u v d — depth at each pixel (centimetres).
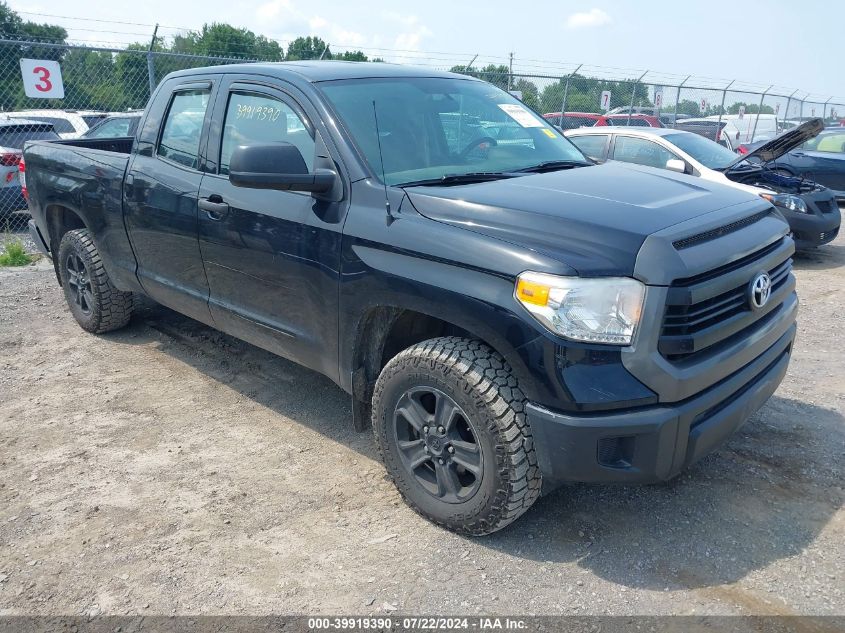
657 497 328
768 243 306
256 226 358
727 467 352
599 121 1756
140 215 441
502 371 273
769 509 317
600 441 256
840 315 614
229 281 389
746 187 823
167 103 438
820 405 422
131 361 498
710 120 2066
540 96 1678
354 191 318
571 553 289
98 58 1212
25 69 993
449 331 320
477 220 283
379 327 320
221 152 392
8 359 504
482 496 282
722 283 271
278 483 344
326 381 465
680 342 257
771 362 323
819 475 343
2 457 370
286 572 279
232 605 262
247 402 434
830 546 290
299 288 343
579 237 264
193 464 362
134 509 323
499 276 264
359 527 308
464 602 262
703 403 267
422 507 308
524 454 271
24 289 682
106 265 500
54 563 287
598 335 252
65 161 515
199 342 532
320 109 343
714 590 266
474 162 360
